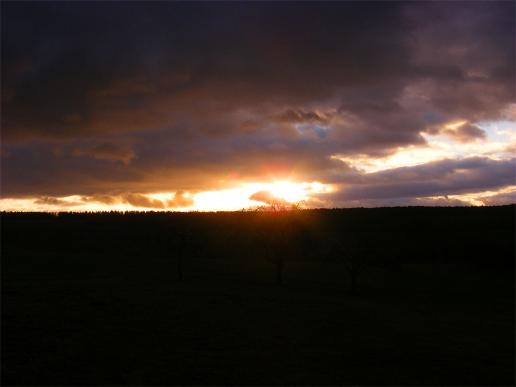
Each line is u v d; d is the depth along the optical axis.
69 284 53.75
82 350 28.03
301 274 75.12
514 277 75.69
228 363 26.41
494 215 125.12
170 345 29.72
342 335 33.91
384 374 25.34
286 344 30.94
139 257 91.94
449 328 37.84
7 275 65.25
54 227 134.38
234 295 49.41
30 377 23.23
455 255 93.00
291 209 83.31
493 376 25.55
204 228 123.50
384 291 62.81
